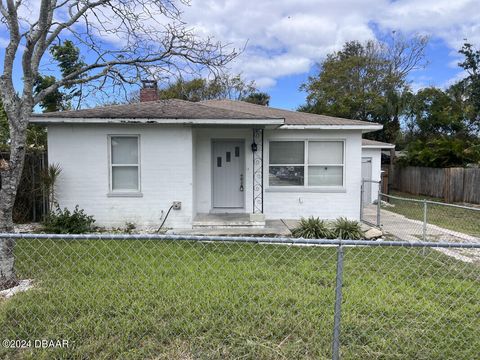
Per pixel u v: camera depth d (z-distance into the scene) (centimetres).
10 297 416
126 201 919
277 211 1069
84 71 570
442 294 446
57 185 906
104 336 323
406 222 1069
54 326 341
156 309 378
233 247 682
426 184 1867
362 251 662
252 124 896
